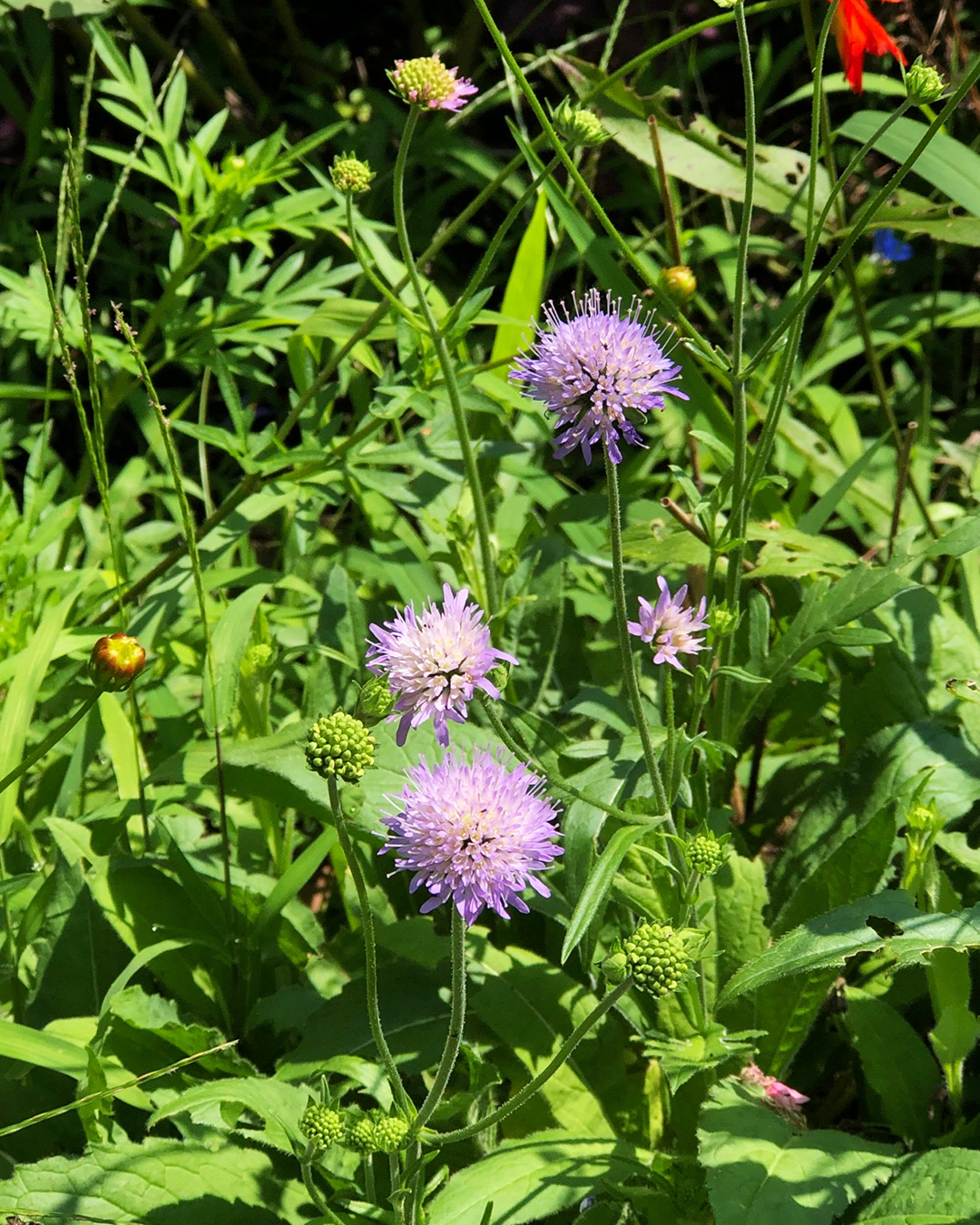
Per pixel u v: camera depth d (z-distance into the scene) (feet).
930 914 3.08
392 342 5.24
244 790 3.46
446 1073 2.90
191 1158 3.12
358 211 5.43
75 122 4.87
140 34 5.47
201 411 4.21
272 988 3.51
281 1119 3.04
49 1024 3.26
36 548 3.75
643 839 3.31
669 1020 3.33
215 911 3.42
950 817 3.43
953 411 5.73
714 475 4.73
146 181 5.67
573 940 2.85
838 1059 3.51
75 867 3.42
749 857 3.56
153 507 5.21
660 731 3.29
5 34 5.41
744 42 3.19
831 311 5.39
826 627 3.46
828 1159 3.06
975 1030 3.22
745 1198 3.02
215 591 4.09
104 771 3.85
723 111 6.43
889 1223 3.02
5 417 4.83
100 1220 3.04
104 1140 3.14
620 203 5.59
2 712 3.42
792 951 3.07
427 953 3.35
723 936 3.36
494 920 3.52
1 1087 3.31
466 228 5.59
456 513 3.73
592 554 4.03
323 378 3.70
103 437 3.49
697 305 5.33
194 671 3.75
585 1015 3.33
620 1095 3.31
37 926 3.38
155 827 3.52
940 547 3.45
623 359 2.96
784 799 3.79
